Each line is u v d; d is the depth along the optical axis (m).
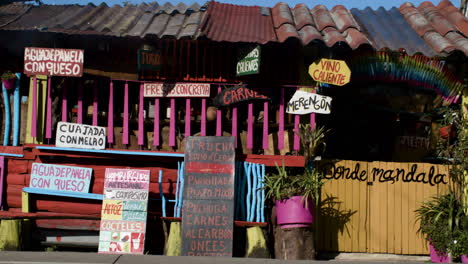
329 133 9.86
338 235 8.03
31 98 8.36
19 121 8.34
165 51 8.38
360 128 9.88
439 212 7.70
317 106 7.97
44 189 7.95
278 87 8.30
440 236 7.58
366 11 9.46
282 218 7.46
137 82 8.27
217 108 8.20
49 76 8.06
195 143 7.67
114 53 8.43
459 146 7.99
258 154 8.45
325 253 8.03
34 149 8.05
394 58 8.17
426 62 8.20
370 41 8.10
